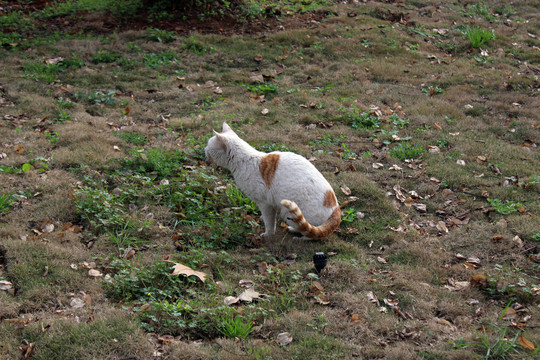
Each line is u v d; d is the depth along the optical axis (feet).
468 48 34.71
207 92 27.61
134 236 16.62
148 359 11.72
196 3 36.04
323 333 12.72
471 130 24.31
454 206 18.57
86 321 12.79
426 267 15.48
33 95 26.00
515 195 18.99
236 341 12.30
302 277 14.82
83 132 22.68
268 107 26.12
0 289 13.70
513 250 16.06
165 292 13.85
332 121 24.98
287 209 15.52
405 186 19.93
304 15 37.96
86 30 34.04
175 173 20.29
